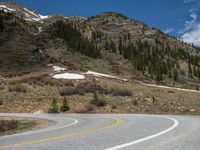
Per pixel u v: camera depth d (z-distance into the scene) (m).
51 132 11.14
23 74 72.50
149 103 31.73
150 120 14.68
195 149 6.31
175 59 185.38
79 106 29.33
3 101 34.69
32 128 15.77
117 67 128.75
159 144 7.00
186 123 12.25
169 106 29.80
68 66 91.88
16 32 117.94
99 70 109.75
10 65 87.62
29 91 41.84
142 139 7.84
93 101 31.08
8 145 7.85
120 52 166.75
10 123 17.61
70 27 166.00
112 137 8.47
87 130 11.07
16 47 104.31
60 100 34.59
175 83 119.56
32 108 31.94
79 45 138.50
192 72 166.50
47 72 74.19
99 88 43.88
